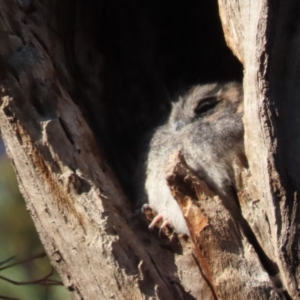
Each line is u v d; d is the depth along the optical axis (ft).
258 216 30.81
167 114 41.22
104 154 34.73
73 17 36.83
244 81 30.01
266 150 28.53
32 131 32.12
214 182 34.76
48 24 34.94
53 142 32.14
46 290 44.98
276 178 28.30
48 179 32.04
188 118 38.81
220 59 42.83
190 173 31.73
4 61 32.58
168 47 43.47
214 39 43.45
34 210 33.04
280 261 28.48
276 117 28.55
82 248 31.17
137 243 31.01
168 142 38.32
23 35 33.53
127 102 40.45
